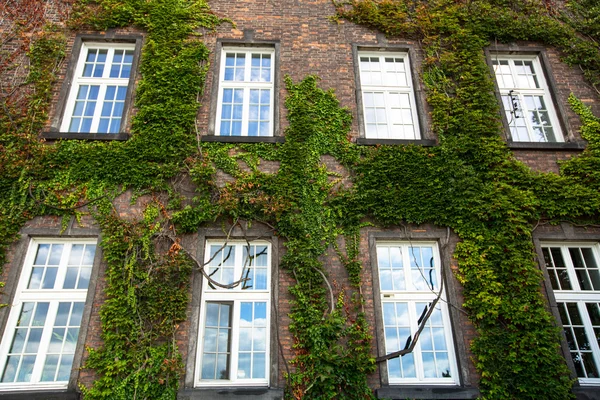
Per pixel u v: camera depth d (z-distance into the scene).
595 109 8.49
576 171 7.71
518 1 9.48
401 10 9.30
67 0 8.79
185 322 6.41
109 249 6.65
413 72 8.70
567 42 9.09
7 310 6.34
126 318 6.24
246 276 6.89
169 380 5.96
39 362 6.16
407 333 6.71
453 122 8.06
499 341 6.40
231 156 7.57
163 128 7.62
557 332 6.41
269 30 8.95
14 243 6.73
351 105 8.29
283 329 6.46
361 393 6.04
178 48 8.49
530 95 8.80
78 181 7.14
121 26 8.69
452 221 7.21
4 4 8.58
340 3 9.29
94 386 5.89
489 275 6.78
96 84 8.32
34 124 7.57
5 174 7.03
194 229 6.95
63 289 6.59
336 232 7.11
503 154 7.77
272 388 6.05
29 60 8.18
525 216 7.30
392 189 7.38
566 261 7.25
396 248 7.29
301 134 7.80
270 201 7.13
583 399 6.09
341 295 6.64
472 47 8.82
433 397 6.11
